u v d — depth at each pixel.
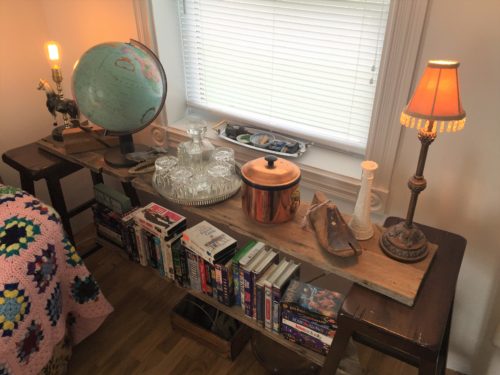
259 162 1.24
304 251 1.15
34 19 2.00
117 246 1.89
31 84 2.08
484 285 1.37
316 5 1.45
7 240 1.29
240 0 1.61
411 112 0.93
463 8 1.05
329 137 1.66
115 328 1.83
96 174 2.09
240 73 1.76
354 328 1.02
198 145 1.45
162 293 2.01
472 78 1.11
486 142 1.16
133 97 1.35
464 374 1.61
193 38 1.82
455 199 1.29
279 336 1.39
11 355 1.24
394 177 1.36
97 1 1.81
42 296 1.34
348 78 1.52
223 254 1.41
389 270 1.08
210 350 1.73
